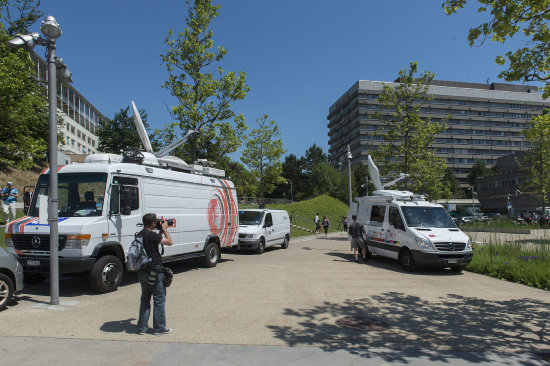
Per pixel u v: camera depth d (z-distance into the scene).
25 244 7.48
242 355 4.43
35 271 7.39
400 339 5.19
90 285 8.10
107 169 8.04
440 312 6.68
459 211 53.34
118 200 8.15
